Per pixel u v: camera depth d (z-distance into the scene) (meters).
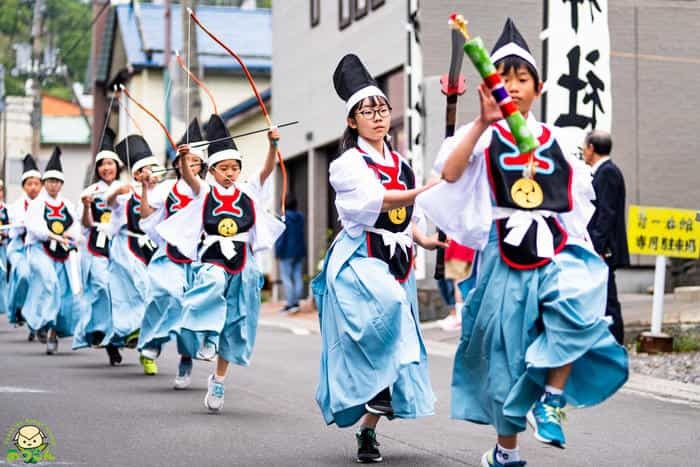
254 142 29.02
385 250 6.96
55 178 14.13
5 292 18.34
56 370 11.86
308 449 7.43
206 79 34.34
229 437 7.83
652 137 17.11
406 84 15.99
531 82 5.96
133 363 12.69
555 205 5.90
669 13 17.12
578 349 5.63
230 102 34.50
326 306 7.09
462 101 16.19
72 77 51.75
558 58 13.57
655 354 12.14
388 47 18.88
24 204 15.15
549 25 13.59
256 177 9.47
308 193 23.69
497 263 5.91
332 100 21.56
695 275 17.17
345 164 6.85
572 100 13.55
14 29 49.34
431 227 16.38
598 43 13.61
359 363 6.77
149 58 35.12
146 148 12.43
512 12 16.27
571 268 5.84
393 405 6.75
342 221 7.00
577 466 6.94
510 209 5.89
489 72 5.36
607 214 10.84
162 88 35.62
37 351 14.20
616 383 5.75
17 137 54.97
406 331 6.80
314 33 22.41
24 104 55.12
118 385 10.59
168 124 27.84
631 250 12.01
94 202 12.70
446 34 16.23
